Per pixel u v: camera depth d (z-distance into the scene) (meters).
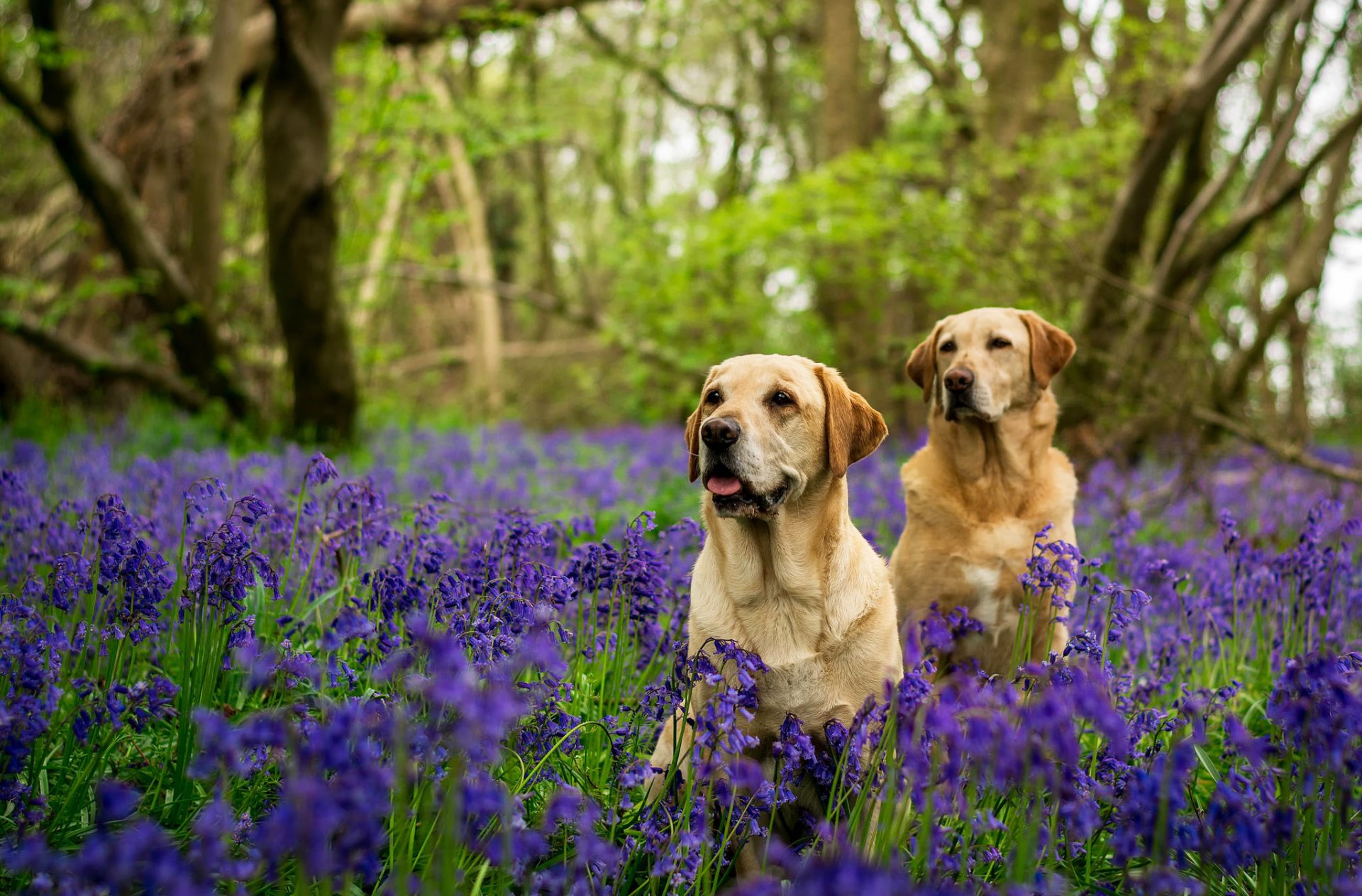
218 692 3.81
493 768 3.03
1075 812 2.41
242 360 12.78
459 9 13.55
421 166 12.62
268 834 1.92
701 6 21.97
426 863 2.67
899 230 12.14
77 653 3.79
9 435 10.21
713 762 2.95
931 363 5.26
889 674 3.69
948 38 19.17
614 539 6.54
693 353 16.14
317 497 5.46
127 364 11.70
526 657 2.62
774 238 14.31
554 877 2.56
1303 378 19.16
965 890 2.61
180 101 13.30
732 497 3.58
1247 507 8.69
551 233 25.73
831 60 17.19
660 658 4.41
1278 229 19.69
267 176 10.48
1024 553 4.71
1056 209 13.00
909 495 5.02
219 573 3.39
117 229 11.10
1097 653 3.46
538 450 12.26
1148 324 10.00
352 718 2.09
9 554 4.80
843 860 1.82
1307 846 2.79
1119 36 13.88
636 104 27.67
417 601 3.52
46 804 2.88
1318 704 2.71
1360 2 9.65
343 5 10.15
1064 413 9.39
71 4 16.33
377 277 15.30
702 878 2.94
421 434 13.98
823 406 3.88
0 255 14.21
